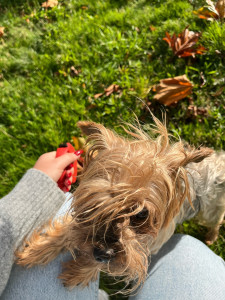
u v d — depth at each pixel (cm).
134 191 38
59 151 54
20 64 85
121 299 69
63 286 48
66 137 77
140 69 82
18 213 45
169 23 85
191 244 57
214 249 71
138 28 87
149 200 41
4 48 88
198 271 52
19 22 91
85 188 41
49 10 91
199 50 80
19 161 76
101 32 86
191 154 41
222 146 75
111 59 84
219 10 81
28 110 80
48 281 48
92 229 42
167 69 81
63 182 55
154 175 40
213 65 80
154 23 87
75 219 44
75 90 82
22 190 47
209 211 60
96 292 53
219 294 50
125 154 40
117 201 39
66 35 87
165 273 54
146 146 43
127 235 42
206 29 82
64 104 81
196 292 50
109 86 81
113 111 78
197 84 79
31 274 48
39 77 84
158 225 43
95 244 41
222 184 57
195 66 81
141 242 46
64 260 50
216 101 78
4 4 93
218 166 57
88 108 80
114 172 39
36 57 85
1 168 76
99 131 44
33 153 77
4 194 74
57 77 84
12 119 79
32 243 49
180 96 76
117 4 91
